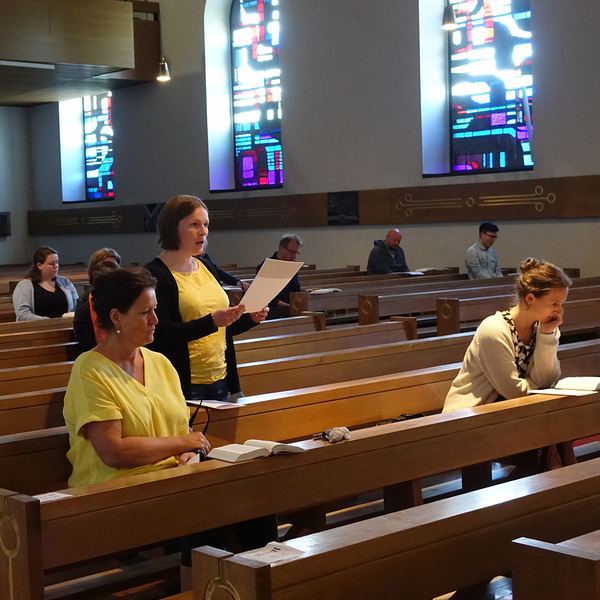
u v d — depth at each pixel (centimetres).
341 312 845
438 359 487
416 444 288
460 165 1205
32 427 342
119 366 271
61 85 1452
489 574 213
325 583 178
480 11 1166
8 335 516
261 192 1389
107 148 1697
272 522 265
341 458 268
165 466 271
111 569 309
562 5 1048
